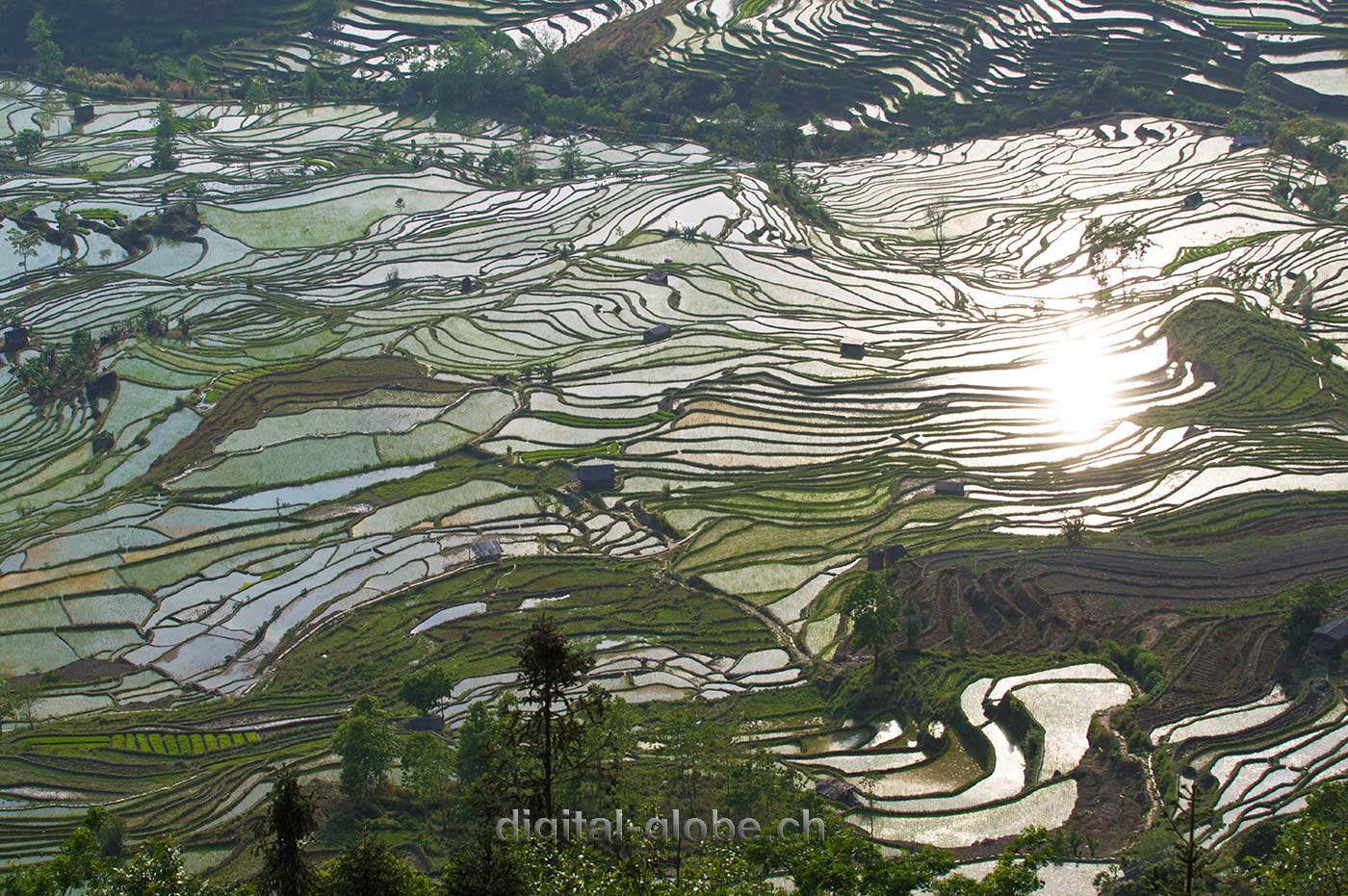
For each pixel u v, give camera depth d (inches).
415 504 3331.7
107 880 1608.0
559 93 6309.1
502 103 6289.4
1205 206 4874.5
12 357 4183.1
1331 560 2719.0
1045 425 3570.4
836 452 3489.2
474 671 2628.0
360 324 4372.5
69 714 2610.7
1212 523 2987.2
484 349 4180.6
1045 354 3971.5
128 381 3983.8
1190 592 2642.7
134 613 2940.5
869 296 4510.3
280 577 3036.4
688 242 4933.6
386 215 5236.2
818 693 2541.8
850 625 2723.9
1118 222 4800.7
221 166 5679.1
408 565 3061.0
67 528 3267.7
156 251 4943.4
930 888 1656.0
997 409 3678.6
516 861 1387.8
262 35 6801.2
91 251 4950.8
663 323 4323.3
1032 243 4854.8
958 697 2362.2
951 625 2608.3
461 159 5679.1
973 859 1945.1
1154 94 5728.3
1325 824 1701.5
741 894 1556.3
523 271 4746.6
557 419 3732.8
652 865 1593.3
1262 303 4094.5
